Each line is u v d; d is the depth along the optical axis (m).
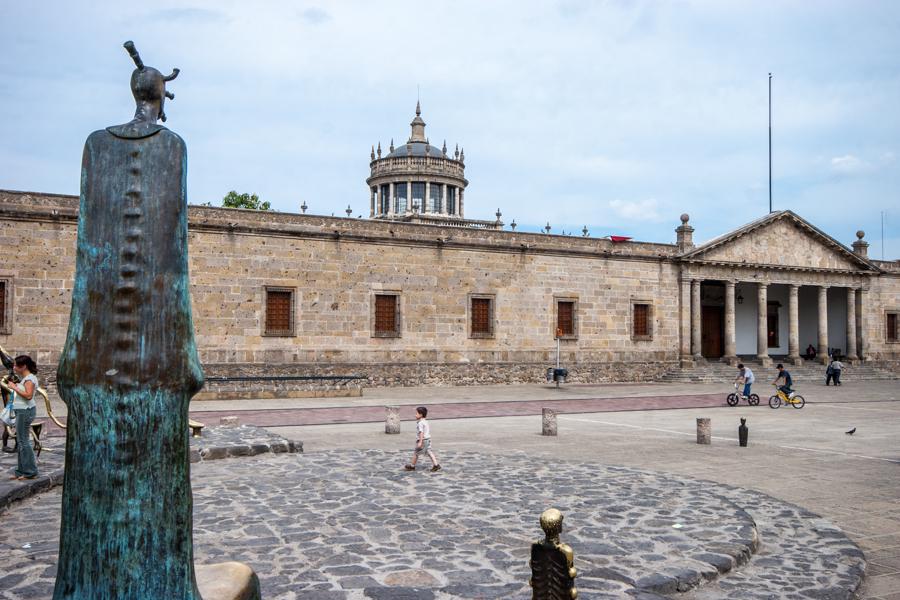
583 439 20.59
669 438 21.06
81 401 3.98
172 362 4.09
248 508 11.02
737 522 10.34
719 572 8.45
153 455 4.02
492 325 42.88
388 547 9.03
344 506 11.17
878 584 8.80
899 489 14.17
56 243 32.97
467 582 7.77
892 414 28.89
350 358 39.00
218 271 36.16
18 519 10.31
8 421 12.33
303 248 38.09
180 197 4.25
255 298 36.88
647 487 12.78
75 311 4.08
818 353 53.31
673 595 7.83
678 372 46.72
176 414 4.12
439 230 41.53
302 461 15.33
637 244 47.28
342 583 7.71
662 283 48.06
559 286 44.88
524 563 8.43
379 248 39.97
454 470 14.36
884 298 55.81
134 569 3.95
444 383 41.28
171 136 4.28
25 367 12.24
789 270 51.22
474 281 42.44
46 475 12.50
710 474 15.45
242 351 36.50
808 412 29.66
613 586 7.70
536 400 33.75
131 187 4.13
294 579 7.82
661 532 9.80
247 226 36.69
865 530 11.28
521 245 43.53
